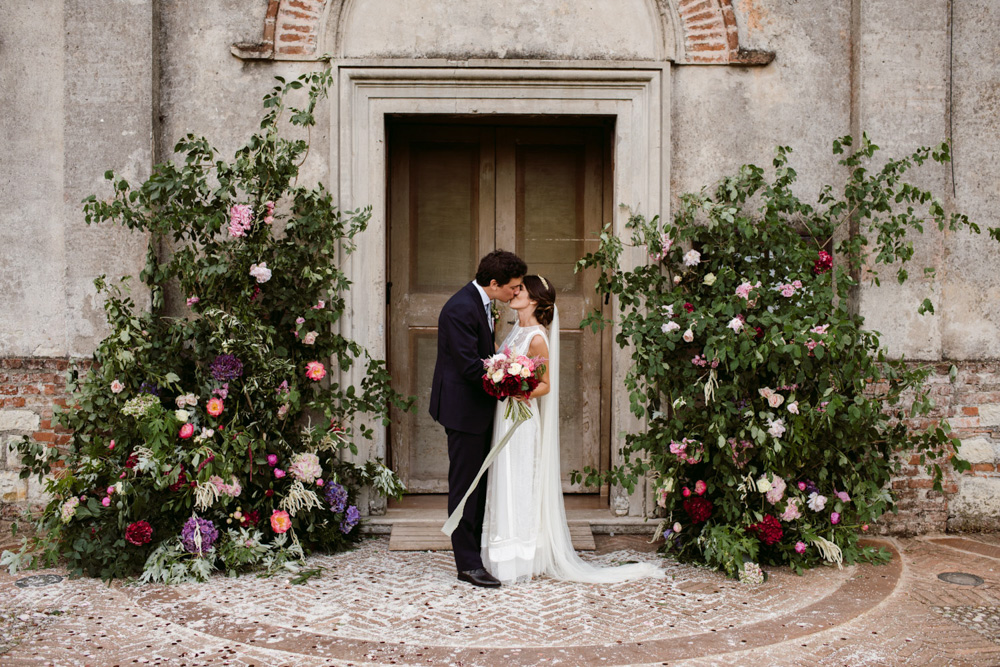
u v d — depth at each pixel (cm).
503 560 375
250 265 411
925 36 442
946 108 446
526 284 384
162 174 409
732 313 394
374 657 296
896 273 447
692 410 411
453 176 491
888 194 422
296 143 417
